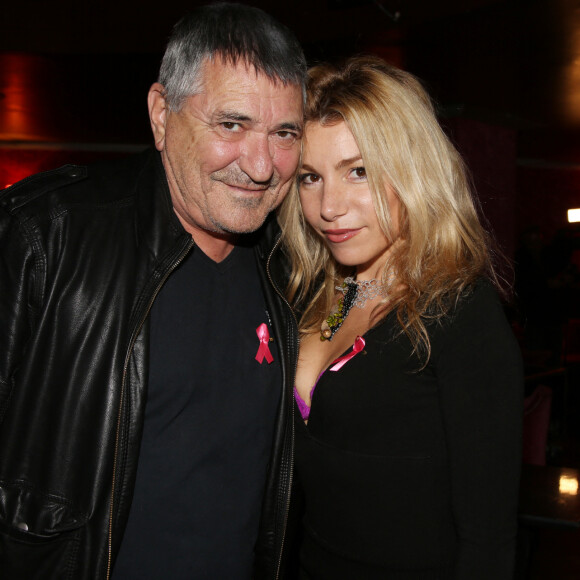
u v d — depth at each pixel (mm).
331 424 1453
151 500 1461
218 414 1535
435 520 1386
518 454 1289
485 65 5738
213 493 1532
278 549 1605
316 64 1558
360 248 1492
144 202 1481
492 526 1271
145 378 1409
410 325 1381
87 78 6160
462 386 1306
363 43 5145
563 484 2365
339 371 1444
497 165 8281
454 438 1304
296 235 1747
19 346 1343
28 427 1336
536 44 5145
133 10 4746
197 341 1518
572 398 7004
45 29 5035
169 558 1479
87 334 1371
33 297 1353
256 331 1619
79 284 1376
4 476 1333
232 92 1331
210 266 1567
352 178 1458
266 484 1609
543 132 9219
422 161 1430
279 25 1406
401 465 1386
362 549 1418
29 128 9203
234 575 1569
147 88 6355
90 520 1348
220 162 1375
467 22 4672
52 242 1369
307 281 1782
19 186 1407
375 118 1392
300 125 1424
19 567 1332
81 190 1446
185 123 1384
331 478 1454
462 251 1476
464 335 1323
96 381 1368
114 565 1444
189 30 1376
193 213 1451
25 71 5984
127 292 1412
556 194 12578
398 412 1388
